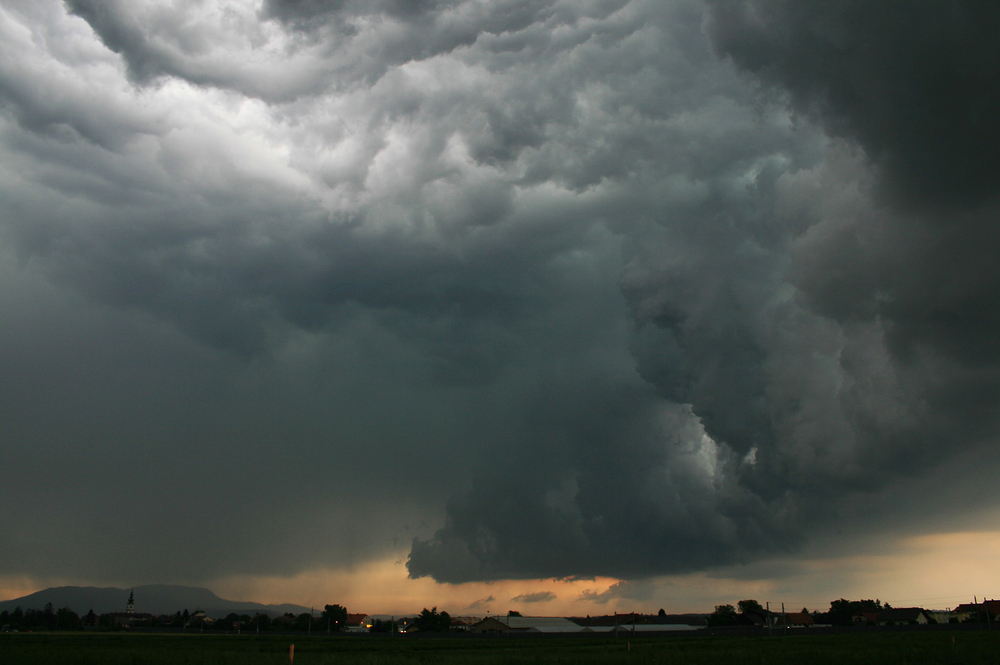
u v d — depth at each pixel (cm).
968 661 4422
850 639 9188
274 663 4797
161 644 9344
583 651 7350
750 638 11606
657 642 10575
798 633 13600
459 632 18175
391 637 15512
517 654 6644
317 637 15175
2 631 18975
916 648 5925
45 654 5681
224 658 5369
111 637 12862
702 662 4875
